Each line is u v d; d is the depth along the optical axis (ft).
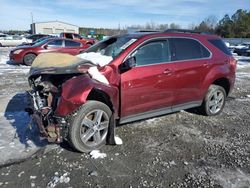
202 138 16.66
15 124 17.93
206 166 13.38
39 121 13.56
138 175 12.43
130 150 14.73
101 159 13.69
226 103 25.34
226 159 14.12
